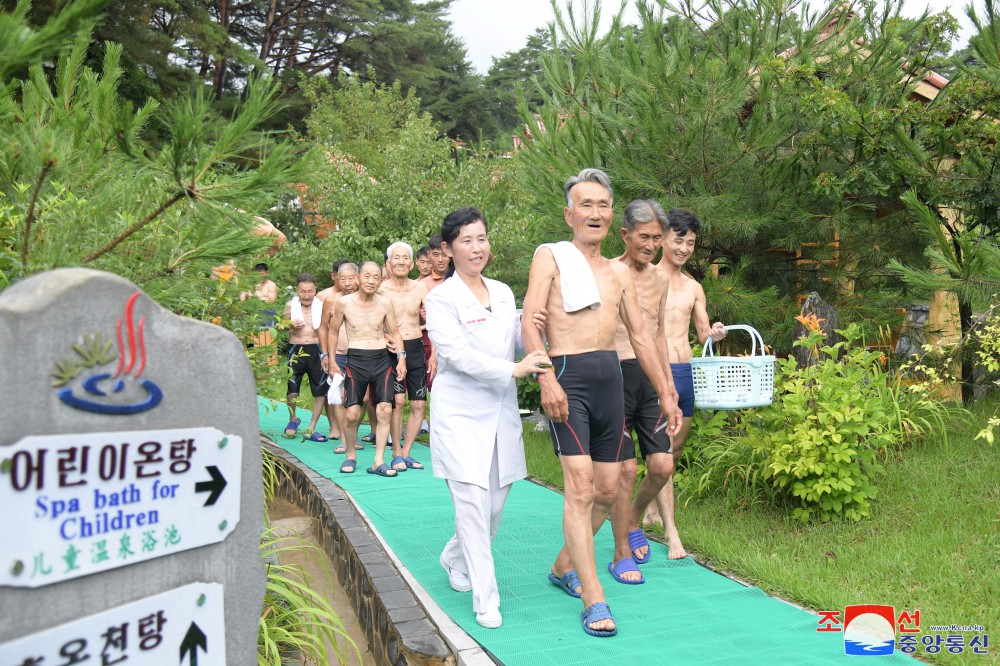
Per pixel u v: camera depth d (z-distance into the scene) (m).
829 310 7.17
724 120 7.95
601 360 3.89
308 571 5.81
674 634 3.70
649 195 8.09
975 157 7.17
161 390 2.13
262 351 6.25
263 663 3.24
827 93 7.38
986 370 8.07
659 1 8.92
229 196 2.70
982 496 5.48
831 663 3.39
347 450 7.49
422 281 8.16
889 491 5.70
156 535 2.11
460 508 3.91
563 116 8.94
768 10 8.41
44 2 7.86
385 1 33.09
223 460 2.31
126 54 17.22
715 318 8.27
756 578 4.48
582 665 3.36
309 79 25.67
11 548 1.78
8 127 3.00
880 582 4.37
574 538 3.77
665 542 5.20
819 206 8.29
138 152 2.70
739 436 6.21
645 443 4.62
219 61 24.05
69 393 1.91
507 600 4.18
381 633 4.12
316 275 16.06
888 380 7.68
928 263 8.11
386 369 7.38
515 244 10.44
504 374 3.77
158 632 2.11
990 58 6.78
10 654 1.77
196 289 4.35
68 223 3.15
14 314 1.81
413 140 17.16
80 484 1.92
